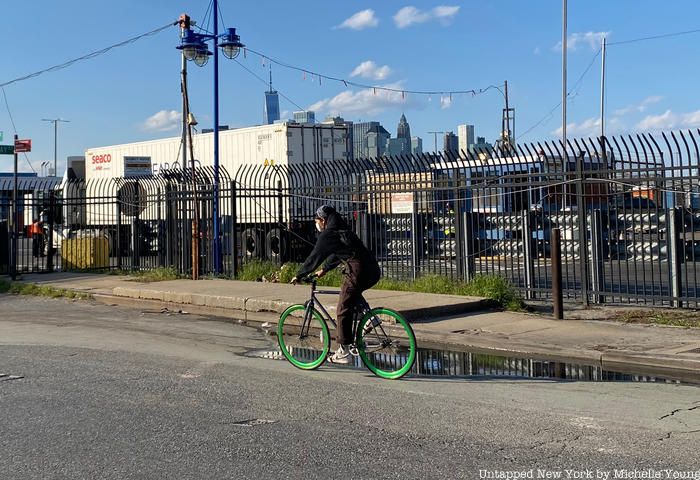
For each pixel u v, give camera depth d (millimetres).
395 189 16094
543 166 14227
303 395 7434
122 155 33312
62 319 13328
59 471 5168
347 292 8336
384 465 5285
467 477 5031
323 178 17734
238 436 6000
